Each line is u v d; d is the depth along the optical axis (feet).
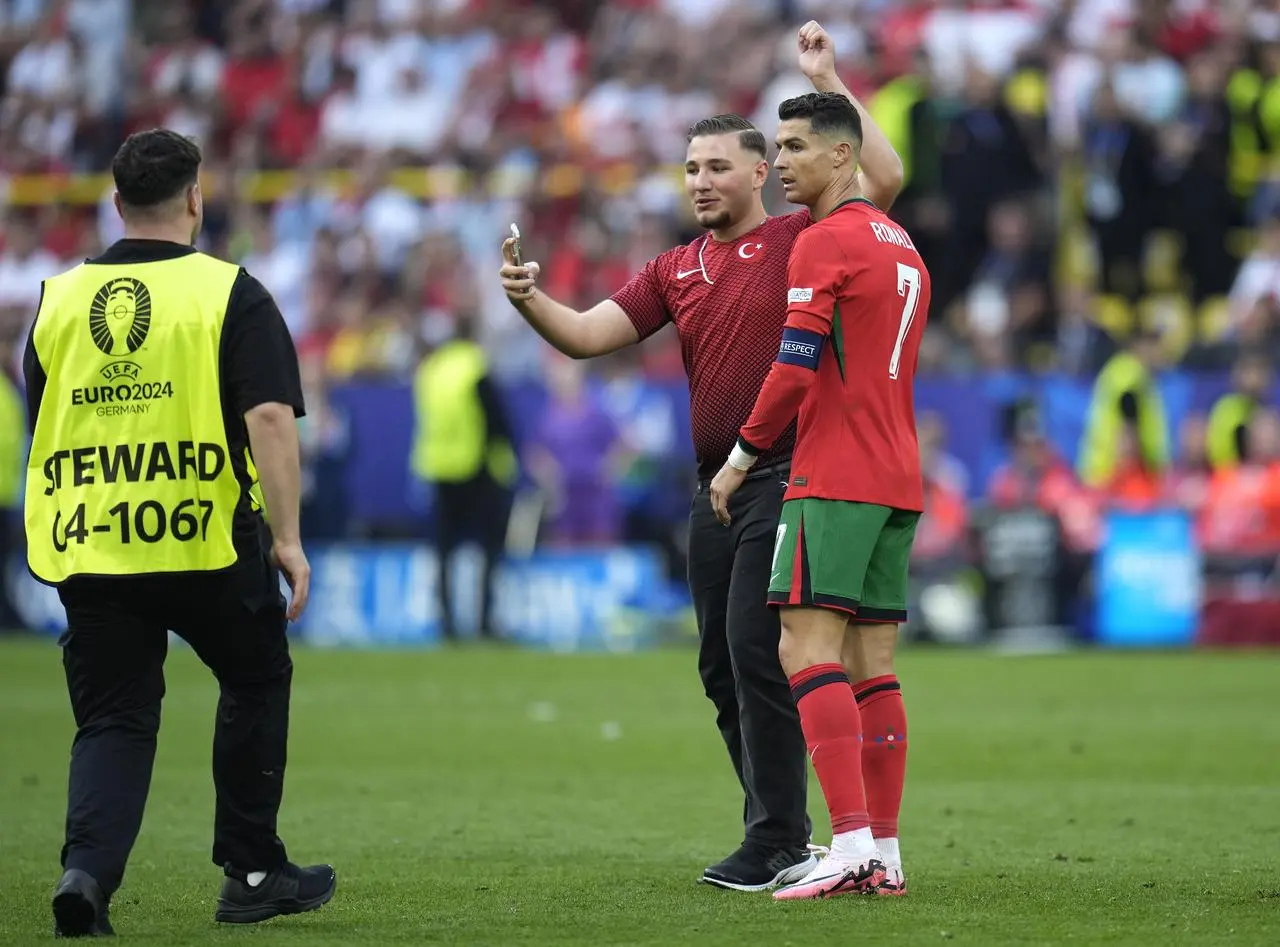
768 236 67.62
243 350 54.70
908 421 63.31
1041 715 127.03
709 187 67.21
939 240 193.57
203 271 55.21
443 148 232.53
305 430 194.59
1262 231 199.52
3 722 124.57
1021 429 184.44
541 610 190.80
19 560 200.54
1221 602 181.37
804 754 66.44
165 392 54.54
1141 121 199.82
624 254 211.82
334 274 221.87
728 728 69.41
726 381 67.05
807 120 63.21
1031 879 66.44
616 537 190.08
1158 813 85.30
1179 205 199.11
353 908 60.64
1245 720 124.06
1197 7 221.25
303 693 142.41
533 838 78.59
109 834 53.57
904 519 63.26
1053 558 182.50
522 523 191.72
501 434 187.01
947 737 115.44
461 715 128.06
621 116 231.30
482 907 60.80
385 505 194.18
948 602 184.14
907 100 193.88
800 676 61.93
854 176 63.93
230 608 54.85
